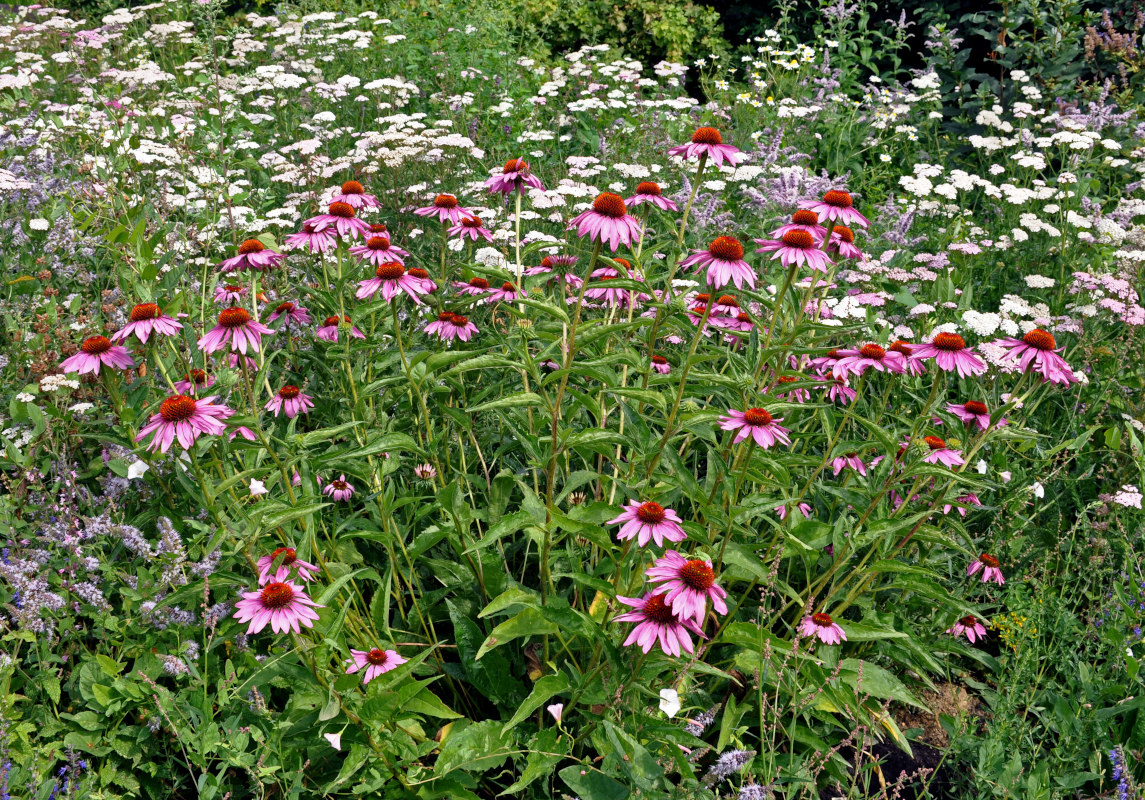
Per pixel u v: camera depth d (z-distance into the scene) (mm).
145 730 1305
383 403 1607
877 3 4812
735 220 2803
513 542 1618
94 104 2871
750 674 1412
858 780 1442
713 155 1448
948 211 2859
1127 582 1615
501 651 1412
